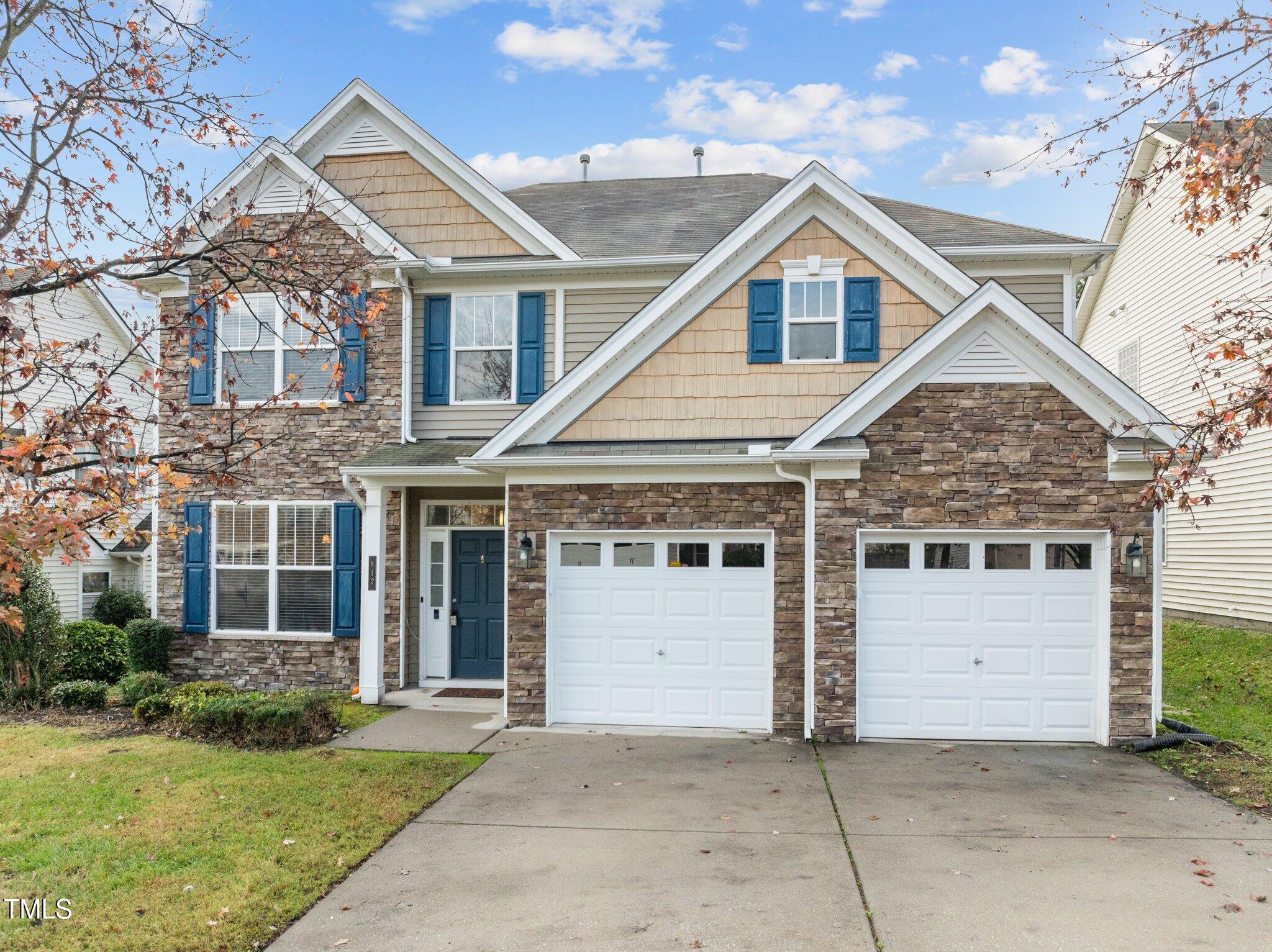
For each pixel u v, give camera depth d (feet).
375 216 45.47
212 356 43.19
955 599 33.01
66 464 24.26
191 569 43.39
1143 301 68.13
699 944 17.02
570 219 50.26
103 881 19.92
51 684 39.99
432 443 42.68
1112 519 31.94
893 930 17.53
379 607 40.42
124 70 24.39
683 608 35.45
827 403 37.24
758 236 37.45
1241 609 56.29
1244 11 24.67
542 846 22.34
